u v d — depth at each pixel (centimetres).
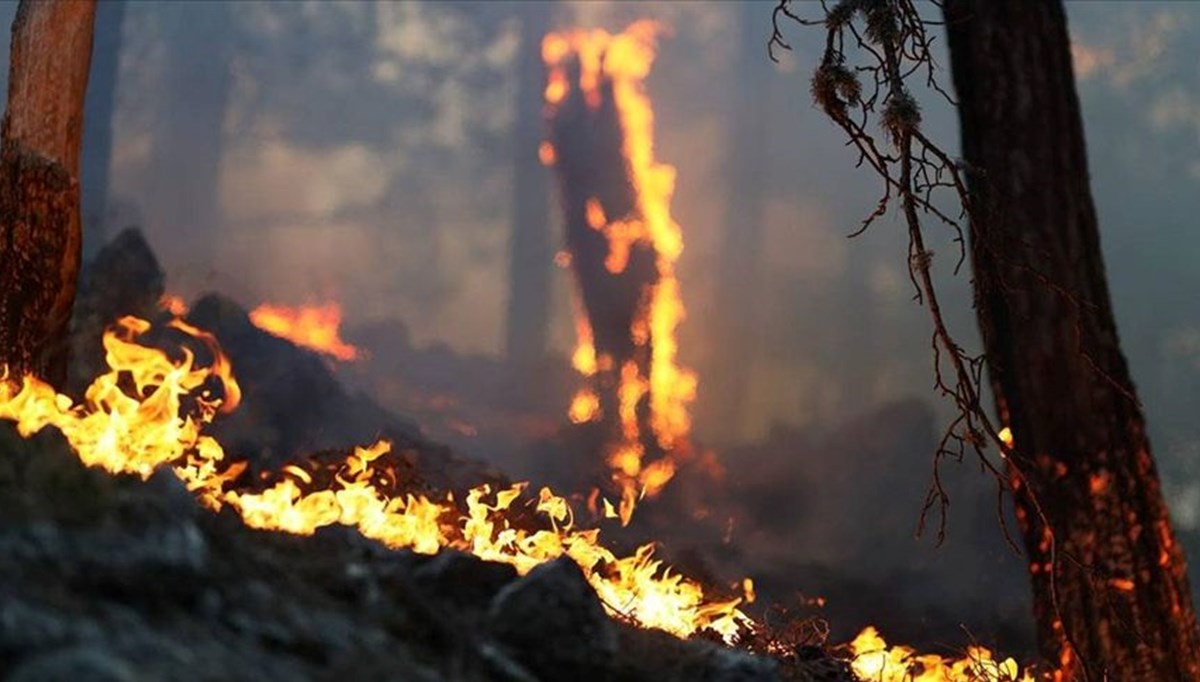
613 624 1348
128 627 884
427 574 1203
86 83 1880
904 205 1777
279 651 961
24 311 1825
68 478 1101
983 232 1914
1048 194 2041
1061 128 2055
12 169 1833
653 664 1267
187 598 958
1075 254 2041
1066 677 2014
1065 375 2030
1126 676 2000
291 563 1145
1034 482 2041
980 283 1988
